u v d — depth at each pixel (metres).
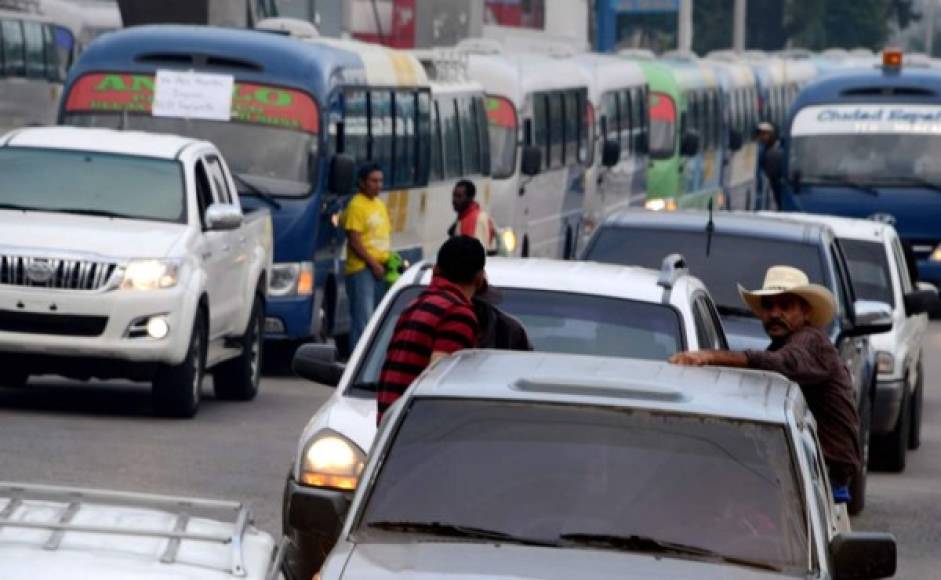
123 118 52.22
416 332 21.97
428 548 15.69
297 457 22.30
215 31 53.12
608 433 16.67
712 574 15.46
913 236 80.75
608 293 24.86
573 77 80.94
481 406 16.92
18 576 14.09
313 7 86.00
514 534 16.02
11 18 76.12
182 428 39.00
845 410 24.31
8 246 38.88
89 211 40.69
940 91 81.69
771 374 18.27
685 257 35.06
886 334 41.03
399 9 120.31
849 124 81.56
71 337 38.78
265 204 51.41
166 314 39.06
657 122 98.25
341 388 23.47
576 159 81.00
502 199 71.56
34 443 35.53
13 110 76.50
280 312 51.12
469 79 68.25
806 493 16.28
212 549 15.09
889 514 35.06
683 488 16.27
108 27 89.81
